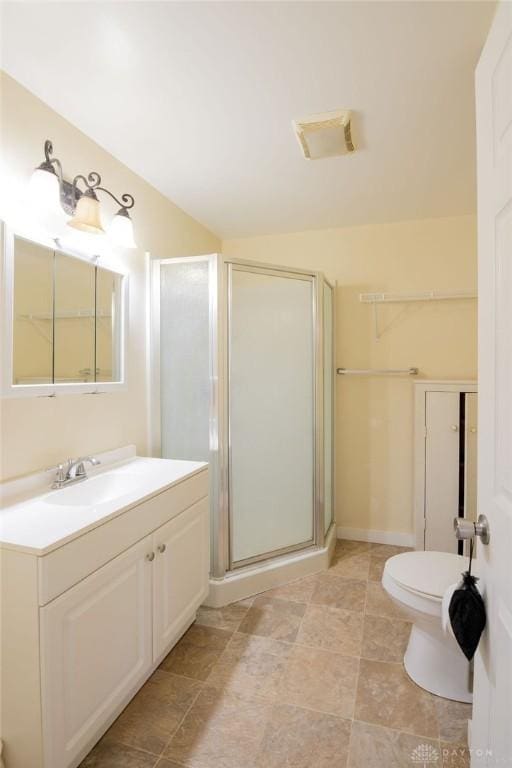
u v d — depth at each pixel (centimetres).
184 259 214
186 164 198
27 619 101
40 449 151
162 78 139
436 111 157
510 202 79
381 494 284
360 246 282
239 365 218
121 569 128
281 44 124
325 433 257
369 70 135
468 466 247
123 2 110
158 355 219
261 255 302
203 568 187
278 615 197
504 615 81
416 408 257
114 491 164
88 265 174
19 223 140
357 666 162
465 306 263
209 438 211
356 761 122
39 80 140
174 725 135
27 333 144
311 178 212
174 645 175
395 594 150
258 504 226
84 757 124
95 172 168
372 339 281
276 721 136
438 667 149
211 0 109
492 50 89
